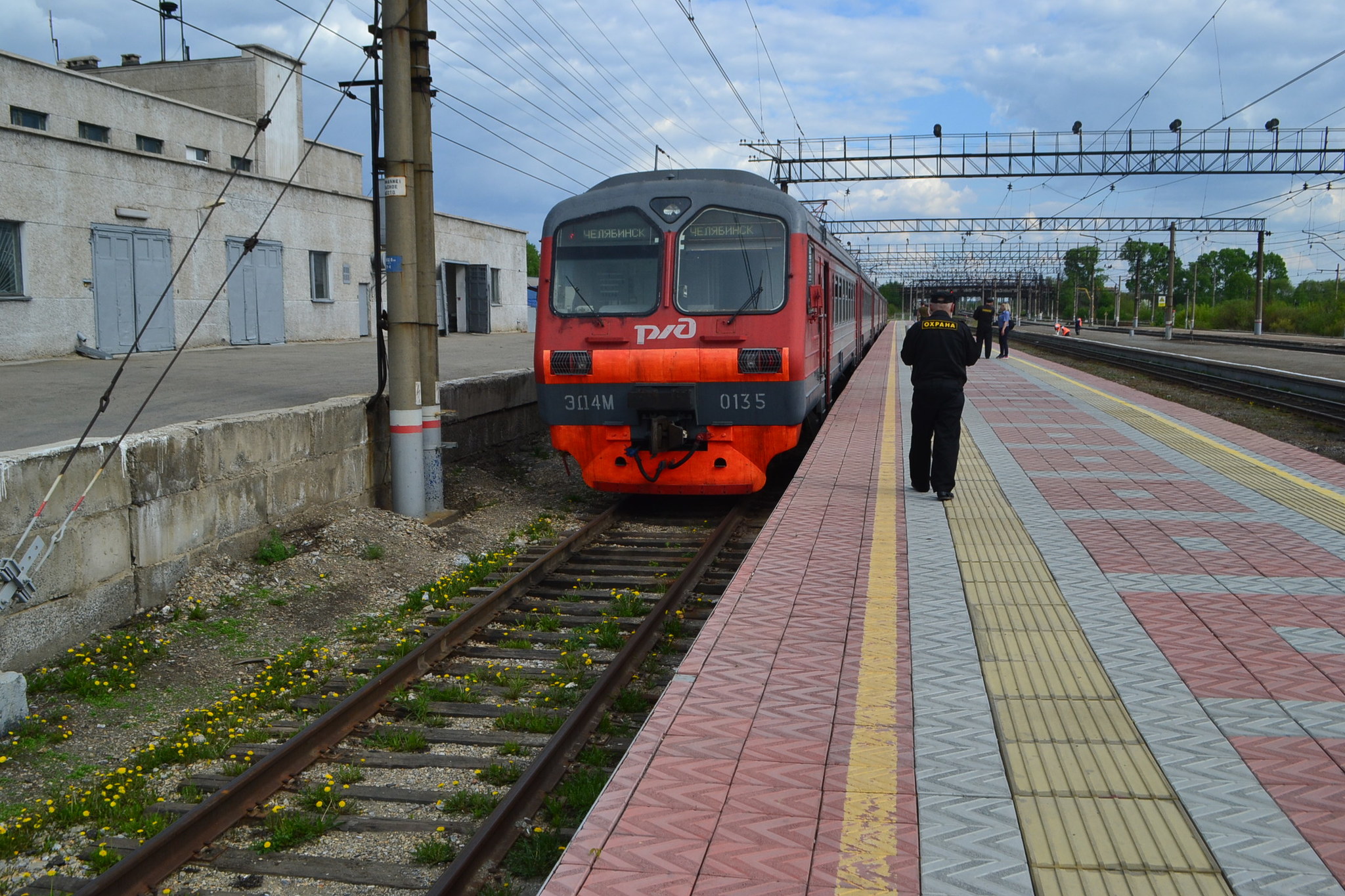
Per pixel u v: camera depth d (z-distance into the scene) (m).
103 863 4.28
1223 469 10.53
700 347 10.30
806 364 10.73
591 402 10.59
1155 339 56.97
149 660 6.76
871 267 70.12
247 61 28.14
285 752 4.99
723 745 4.12
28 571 6.30
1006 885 3.09
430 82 10.75
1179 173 29.28
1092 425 14.22
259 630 7.45
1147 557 6.93
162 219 20.05
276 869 4.18
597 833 3.43
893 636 5.39
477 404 13.77
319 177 31.39
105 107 22.88
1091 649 5.14
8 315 16.84
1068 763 3.89
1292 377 21.41
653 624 6.92
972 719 4.32
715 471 10.52
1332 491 9.27
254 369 17.28
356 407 10.52
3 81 20.36
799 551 7.21
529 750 5.30
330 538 9.31
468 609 7.86
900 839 3.37
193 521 8.06
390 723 5.73
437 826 4.50
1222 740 4.07
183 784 4.98
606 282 10.64
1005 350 30.84
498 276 36.06
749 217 10.50
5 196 16.69
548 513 11.44
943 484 8.79
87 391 13.48
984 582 6.36
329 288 25.97
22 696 5.74
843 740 4.14
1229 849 3.27
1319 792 3.63
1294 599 5.91
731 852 3.30
